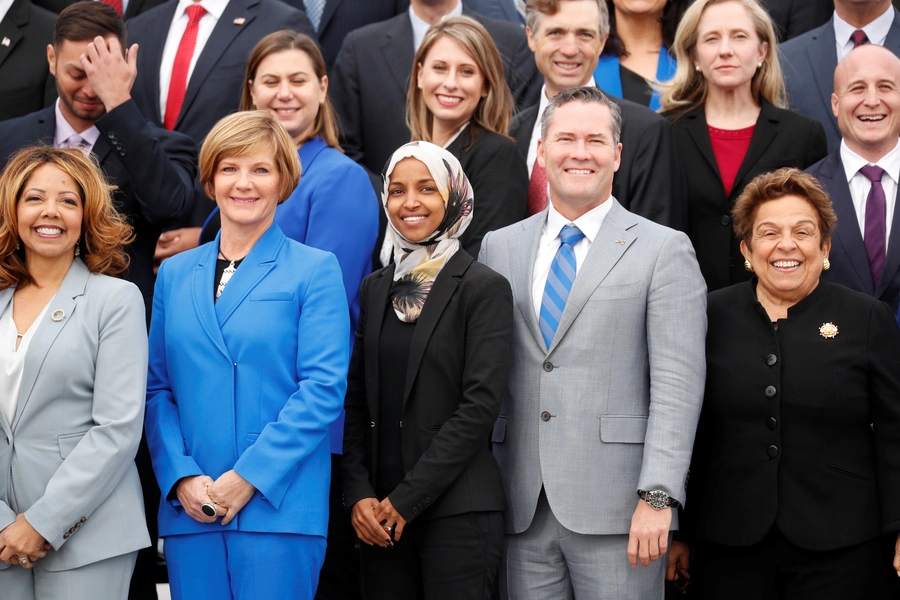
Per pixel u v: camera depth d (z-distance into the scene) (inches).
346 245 402.0
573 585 340.8
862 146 418.0
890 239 410.9
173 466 325.7
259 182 336.2
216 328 330.0
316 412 324.8
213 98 501.4
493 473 336.2
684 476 324.8
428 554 329.4
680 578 374.3
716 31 439.8
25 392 319.3
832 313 343.3
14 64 517.3
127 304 329.1
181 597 327.3
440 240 344.8
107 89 422.3
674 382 330.0
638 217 350.6
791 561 334.6
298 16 522.3
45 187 326.0
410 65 507.5
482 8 563.5
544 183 432.1
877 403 336.5
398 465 337.1
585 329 336.2
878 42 497.7
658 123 419.5
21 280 332.8
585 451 333.7
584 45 438.0
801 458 334.6
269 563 319.9
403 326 342.3
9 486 317.7
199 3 515.5
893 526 330.0
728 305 356.5
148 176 419.2
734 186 431.5
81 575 314.8
